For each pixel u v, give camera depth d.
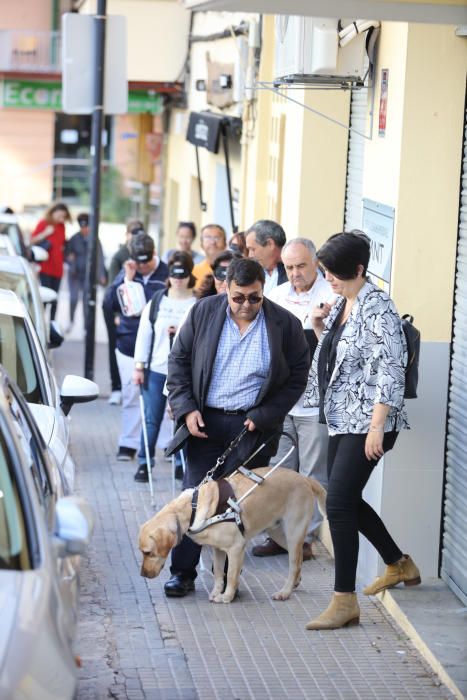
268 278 9.59
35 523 5.12
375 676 6.92
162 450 12.94
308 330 8.87
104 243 38.47
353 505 7.50
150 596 8.20
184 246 15.42
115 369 15.54
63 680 4.32
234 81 16.06
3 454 5.39
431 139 7.97
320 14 6.59
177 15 22.11
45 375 8.47
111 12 22.05
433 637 7.32
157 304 11.06
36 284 11.28
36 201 40.59
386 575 7.97
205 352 7.81
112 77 15.37
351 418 7.35
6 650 4.28
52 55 27.45
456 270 8.10
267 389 7.77
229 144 17.20
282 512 8.09
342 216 11.00
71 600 5.16
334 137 10.85
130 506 10.63
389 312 7.29
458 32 7.86
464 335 7.93
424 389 8.16
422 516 8.26
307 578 8.71
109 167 44.00
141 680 6.75
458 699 6.61
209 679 6.80
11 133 40.03
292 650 7.28
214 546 7.89
